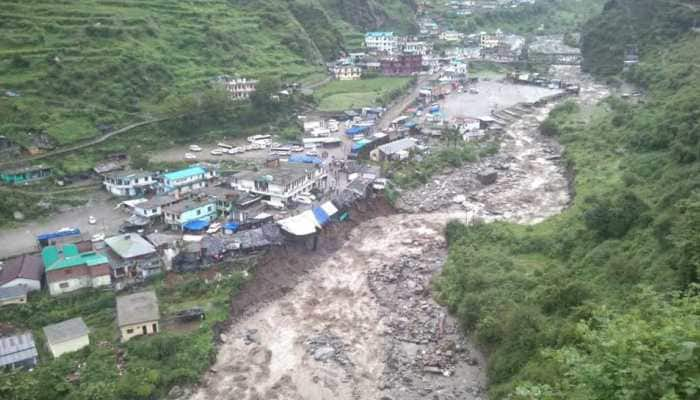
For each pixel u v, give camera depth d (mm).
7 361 49531
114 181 89938
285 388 51719
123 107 115062
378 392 50656
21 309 57062
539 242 69812
